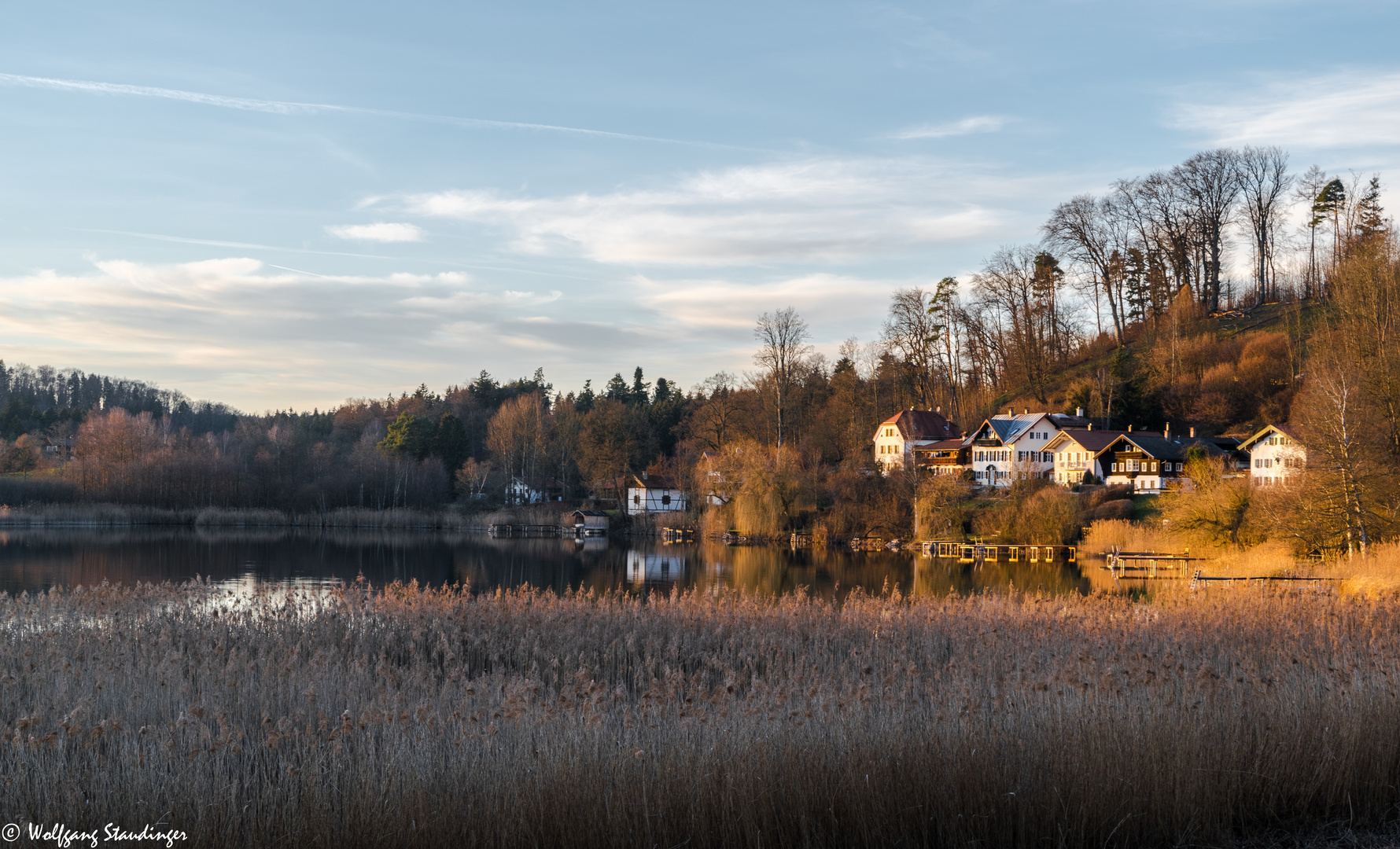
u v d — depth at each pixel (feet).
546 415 401.90
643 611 74.33
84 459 312.91
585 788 28.94
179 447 325.42
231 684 45.44
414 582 82.28
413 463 335.67
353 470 329.93
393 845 27.55
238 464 323.98
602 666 60.54
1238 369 269.64
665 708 35.88
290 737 34.91
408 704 41.34
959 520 227.20
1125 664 43.86
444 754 31.83
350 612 69.77
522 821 27.89
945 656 60.29
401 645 62.69
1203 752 32.17
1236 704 36.42
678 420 394.32
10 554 181.57
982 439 275.59
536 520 304.91
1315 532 134.82
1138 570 167.73
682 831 28.55
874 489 247.09
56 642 55.26
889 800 29.73
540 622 69.00
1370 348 173.06
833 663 56.90
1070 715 34.37
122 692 44.57
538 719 34.40
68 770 32.53
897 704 37.19
